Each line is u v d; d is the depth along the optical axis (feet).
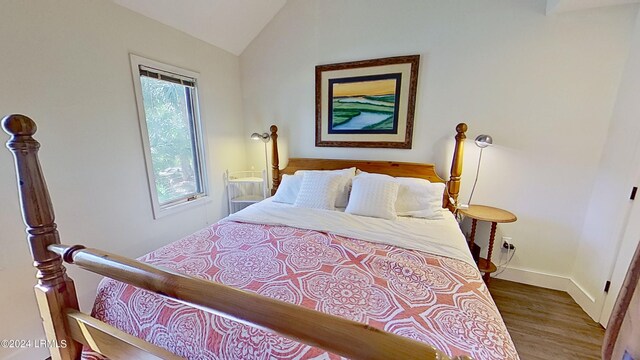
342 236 5.48
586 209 6.54
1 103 4.33
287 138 9.84
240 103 10.15
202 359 2.83
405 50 7.67
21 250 4.66
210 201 9.09
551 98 6.48
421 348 1.52
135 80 6.39
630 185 5.31
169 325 3.05
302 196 7.69
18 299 4.67
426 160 8.00
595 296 5.99
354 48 8.25
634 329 1.34
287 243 5.08
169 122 7.64
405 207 7.00
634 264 1.40
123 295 3.48
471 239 7.32
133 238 6.65
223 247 4.93
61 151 5.13
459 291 3.59
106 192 5.97
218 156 9.32
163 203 7.61
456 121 7.47
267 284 3.70
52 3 4.82
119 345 3.05
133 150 6.50
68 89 5.16
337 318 1.77
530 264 7.32
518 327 5.72
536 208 7.04
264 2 8.32
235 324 2.88
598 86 6.06
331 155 9.30
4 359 4.54
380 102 8.19
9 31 4.33
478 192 7.52
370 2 7.82
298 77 9.22
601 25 5.86
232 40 9.04
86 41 5.39
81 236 5.56
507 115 6.94
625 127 5.57
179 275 2.32
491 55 6.84
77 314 3.31
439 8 7.13
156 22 6.79
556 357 4.97
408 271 4.05
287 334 1.86
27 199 2.99
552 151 6.66
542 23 6.29
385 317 3.03
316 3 8.49
